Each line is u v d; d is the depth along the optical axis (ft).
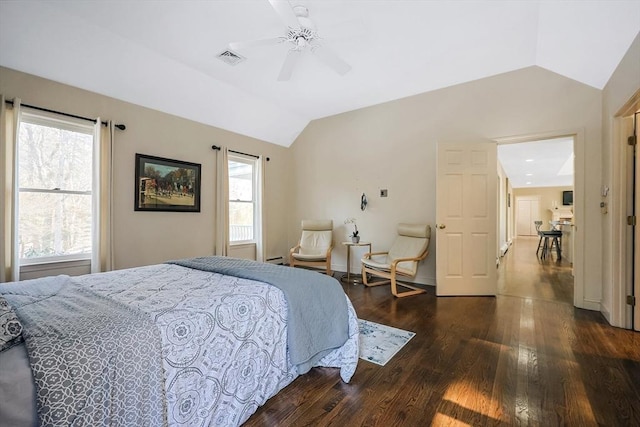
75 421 2.89
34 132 9.53
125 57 10.10
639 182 8.39
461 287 12.25
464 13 8.32
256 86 13.20
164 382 3.76
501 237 22.84
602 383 5.84
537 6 8.00
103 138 10.69
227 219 15.10
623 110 8.34
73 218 10.32
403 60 11.00
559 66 10.54
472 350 7.33
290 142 18.93
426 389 5.73
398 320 9.46
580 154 10.57
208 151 14.52
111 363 3.27
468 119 12.92
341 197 16.92
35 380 2.83
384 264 13.00
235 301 4.91
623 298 8.68
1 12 7.70
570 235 19.74
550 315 9.79
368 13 8.25
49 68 9.33
